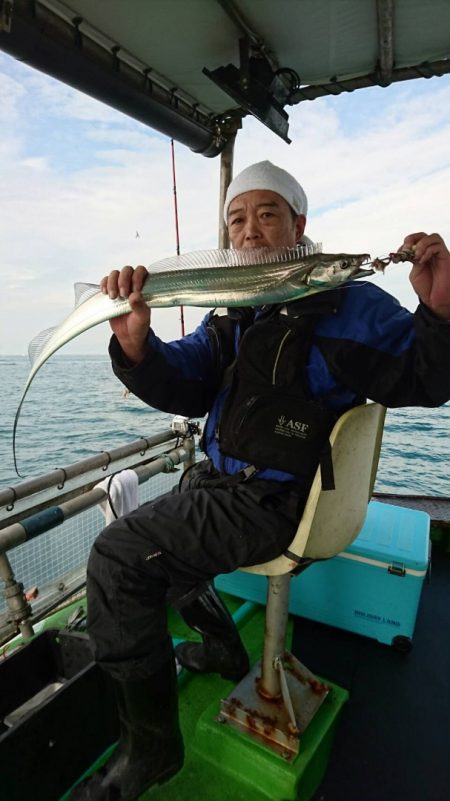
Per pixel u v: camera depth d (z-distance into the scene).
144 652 0.78
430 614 1.44
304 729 0.93
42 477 1.25
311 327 0.85
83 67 1.16
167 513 0.81
